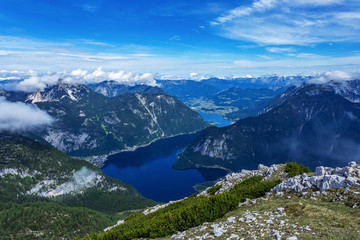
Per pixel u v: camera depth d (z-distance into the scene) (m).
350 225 27.45
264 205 42.84
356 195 36.19
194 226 42.59
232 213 43.50
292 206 36.69
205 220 43.25
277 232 27.66
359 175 41.59
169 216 46.78
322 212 32.41
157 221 48.62
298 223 29.92
